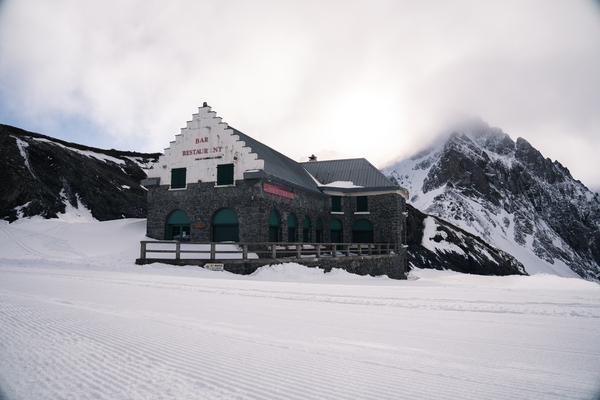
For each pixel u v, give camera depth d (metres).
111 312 7.36
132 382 3.64
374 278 25.86
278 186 29.66
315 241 35.00
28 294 9.64
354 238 38.91
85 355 4.52
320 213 36.31
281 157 39.97
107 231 32.97
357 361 4.39
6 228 32.78
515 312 7.68
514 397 3.32
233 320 6.75
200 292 10.64
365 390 3.47
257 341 5.29
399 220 38.06
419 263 67.31
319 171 43.72
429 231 78.00
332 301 9.05
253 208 27.41
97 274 16.28
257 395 3.33
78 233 32.03
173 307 8.05
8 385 3.54
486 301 9.02
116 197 54.53
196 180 29.45
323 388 3.52
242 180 27.97
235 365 4.20
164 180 30.45
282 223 29.81
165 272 19.70
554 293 10.74
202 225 28.77
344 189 38.47
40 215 42.28
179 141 30.41
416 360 4.45
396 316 7.25
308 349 4.90
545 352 4.80
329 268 26.70
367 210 38.59
